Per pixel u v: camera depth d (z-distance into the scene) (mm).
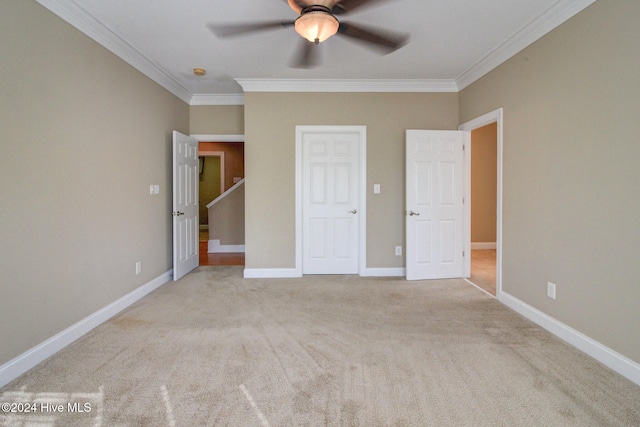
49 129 2334
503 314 3086
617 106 2098
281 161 4371
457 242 4312
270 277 4406
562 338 2564
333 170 4461
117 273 3158
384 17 2666
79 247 2645
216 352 2361
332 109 4352
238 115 4898
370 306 3301
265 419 1674
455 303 3387
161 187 4066
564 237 2553
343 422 1654
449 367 2162
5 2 1990
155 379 2021
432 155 4203
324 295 3650
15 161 2066
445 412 1731
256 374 2080
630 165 2020
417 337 2605
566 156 2521
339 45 3174
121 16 2650
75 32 2580
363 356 2309
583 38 2350
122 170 3238
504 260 3359
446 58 3510
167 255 4246
